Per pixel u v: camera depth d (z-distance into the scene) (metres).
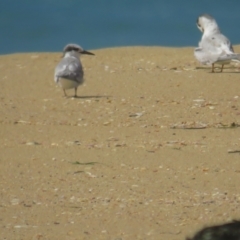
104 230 9.65
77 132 15.35
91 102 18.41
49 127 15.84
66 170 12.47
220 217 10.12
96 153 13.50
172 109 17.48
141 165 12.74
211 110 17.31
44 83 20.97
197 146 14.04
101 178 12.02
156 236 9.41
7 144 14.27
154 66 22.52
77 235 9.46
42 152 13.61
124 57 24.02
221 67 22.09
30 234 9.50
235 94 18.88
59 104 18.34
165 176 12.12
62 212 10.38
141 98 18.70
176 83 20.20
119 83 20.48
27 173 12.30
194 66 22.45
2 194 11.20
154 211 10.39
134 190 11.38
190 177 12.06
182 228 9.69
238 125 15.95
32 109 17.83
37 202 10.84
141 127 15.81
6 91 20.00
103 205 10.69
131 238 9.35
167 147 13.95
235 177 12.08
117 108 17.72
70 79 18.77
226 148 13.89
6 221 10.00
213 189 11.45
